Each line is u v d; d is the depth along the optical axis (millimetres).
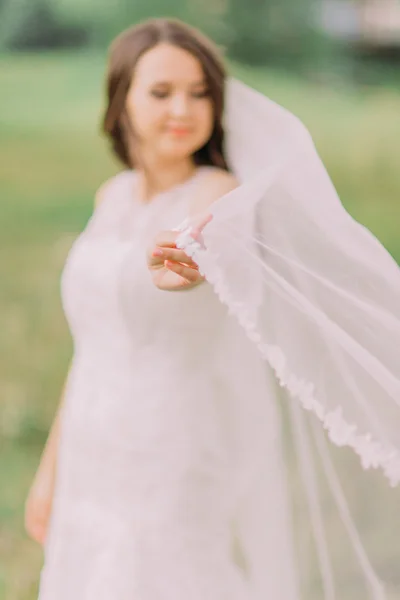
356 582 2787
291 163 2545
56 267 10258
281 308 2361
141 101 2709
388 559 2797
